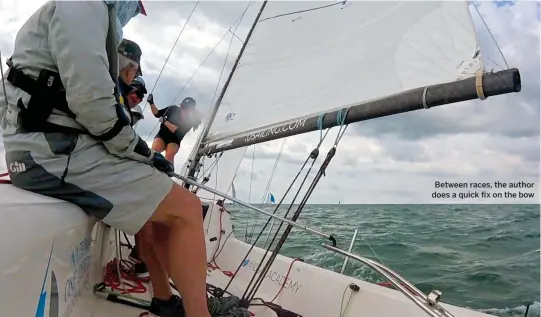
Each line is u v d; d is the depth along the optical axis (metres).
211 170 4.37
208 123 3.03
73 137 1.31
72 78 1.21
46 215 1.03
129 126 1.35
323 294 2.57
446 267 5.45
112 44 1.36
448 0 1.64
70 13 1.19
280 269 2.97
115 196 1.38
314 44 2.31
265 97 2.57
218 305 1.91
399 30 1.85
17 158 1.29
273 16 2.56
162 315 1.88
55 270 1.08
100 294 1.98
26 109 1.27
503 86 1.46
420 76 1.76
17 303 0.87
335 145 2.07
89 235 1.49
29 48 1.29
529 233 7.76
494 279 4.84
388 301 2.26
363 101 1.99
